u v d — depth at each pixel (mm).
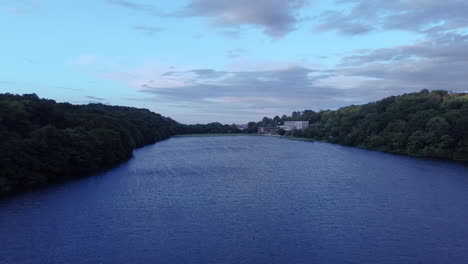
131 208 53906
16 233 43188
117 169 92438
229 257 36906
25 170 69375
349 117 187500
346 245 39812
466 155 107312
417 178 76250
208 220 48312
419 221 47438
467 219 48062
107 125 119125
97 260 36281
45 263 35594
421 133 123000
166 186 69750
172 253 37875
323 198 59281
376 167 93000
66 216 49812
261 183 72438
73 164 84500
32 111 90625
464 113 122875
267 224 46594
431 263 35625
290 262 35781
